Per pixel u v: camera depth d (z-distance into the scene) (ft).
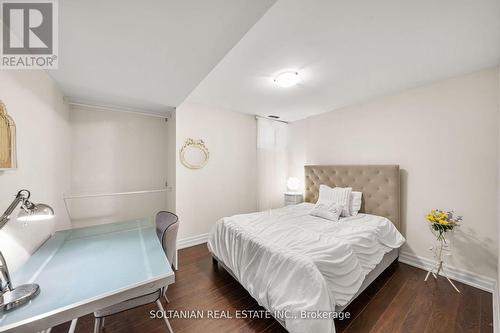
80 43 4.11
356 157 10.21
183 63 5.00
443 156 7.52
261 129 13.01
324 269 4.80
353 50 5.62
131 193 8.25
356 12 4.20
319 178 11.61
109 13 3.24
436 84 7.66
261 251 5.77
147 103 8.20
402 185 8.57
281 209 10.18
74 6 3.07
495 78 6.50
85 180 8.00
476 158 6.84
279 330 5.05
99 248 4.98
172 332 4.56
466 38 5.09
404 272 7.67
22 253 4.13
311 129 12.60
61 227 6.66
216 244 7.95
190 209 10.40
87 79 5.88
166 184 10.01
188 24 3.56
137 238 5.70
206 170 10.93
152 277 3.63
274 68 6.66
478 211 6.79
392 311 5.63
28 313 2.71
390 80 7.55
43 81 5.24
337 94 8.96
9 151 3.61
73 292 3.18
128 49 4.36
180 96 7.38
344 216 8.97
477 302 5.97
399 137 8.66
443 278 7.27
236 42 4.14
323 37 5.04
